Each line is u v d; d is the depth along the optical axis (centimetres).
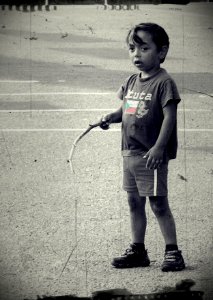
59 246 488
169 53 1240
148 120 434
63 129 803
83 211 557
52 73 1097
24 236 505
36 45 1324
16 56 1224
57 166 676
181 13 1698
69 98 948
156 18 1633
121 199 586
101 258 466
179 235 503
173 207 562
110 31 1482
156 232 509
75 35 1436
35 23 1580
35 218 541
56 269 450
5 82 1042
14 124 827
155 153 428
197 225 524
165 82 432
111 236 505
